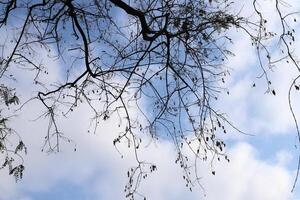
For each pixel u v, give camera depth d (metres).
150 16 8.31
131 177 7.79
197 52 8.02
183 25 7.95
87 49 8.23
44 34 8.43
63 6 8.34
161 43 8.00
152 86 8.02
